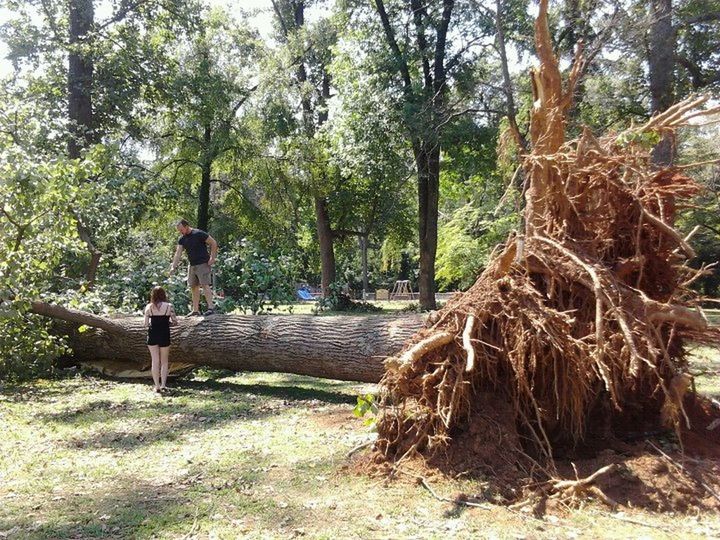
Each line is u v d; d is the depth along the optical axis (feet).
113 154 41.19
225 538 12.59
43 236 31.50
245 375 32.76
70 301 32.01
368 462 16.70
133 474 16.71
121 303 37.50
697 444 16.39
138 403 25.91
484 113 66.33
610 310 15.08
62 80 62.44
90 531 13.03
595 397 16.75
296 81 84.84
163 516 13.75
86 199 33.12
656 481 14.51
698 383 25.89
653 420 17.44
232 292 41.04
